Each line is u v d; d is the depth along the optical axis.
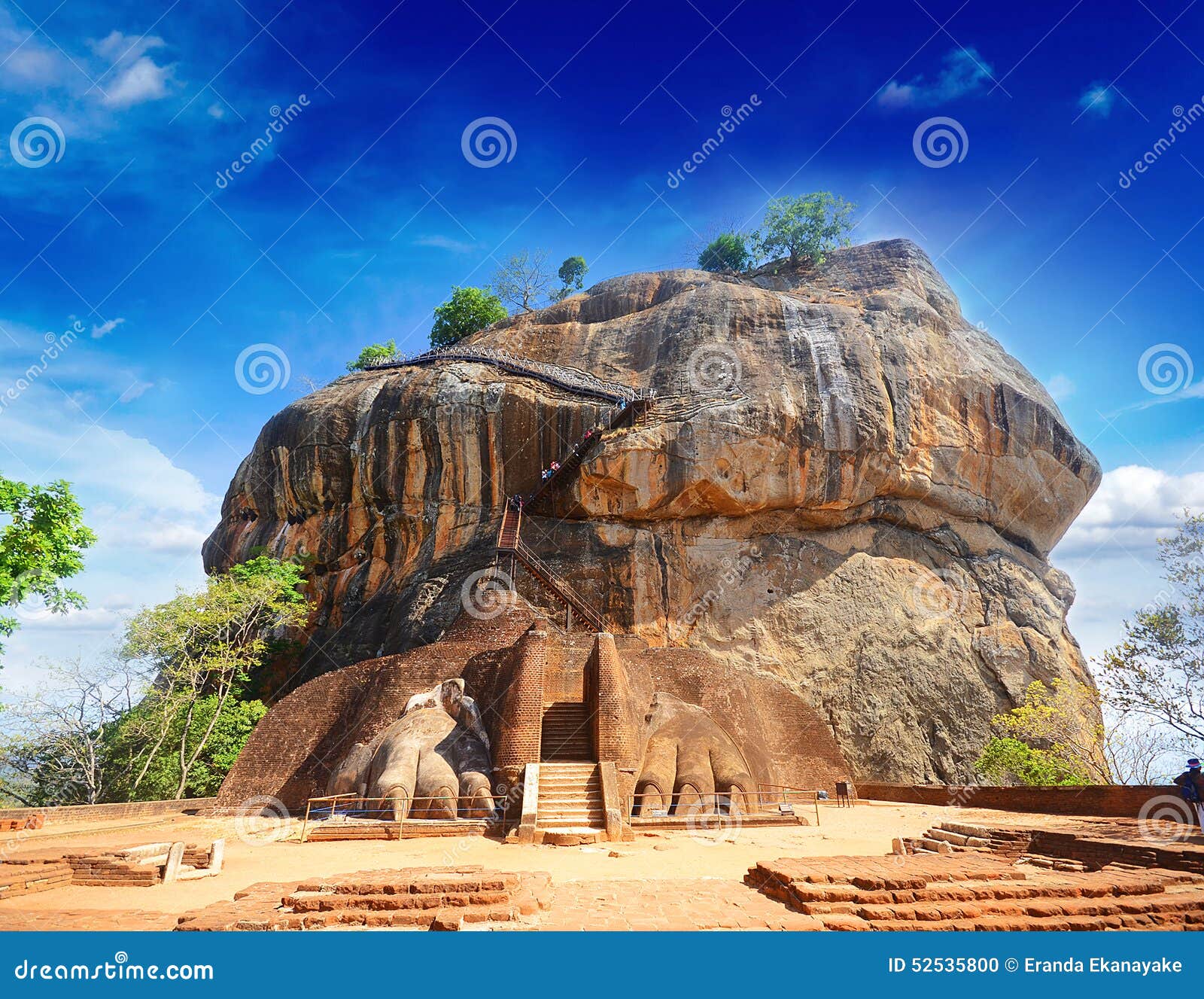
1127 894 9.05
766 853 14.55
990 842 14.01
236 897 9.59
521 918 8.43
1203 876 9.83
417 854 14.81
